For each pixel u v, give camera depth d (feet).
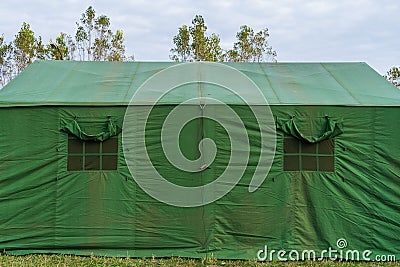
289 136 25.71
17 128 25.31
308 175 25.61
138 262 24.30
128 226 25.49
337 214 25.46
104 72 32.14
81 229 25.40
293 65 34.63
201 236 25.45
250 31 99.76
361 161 25.55
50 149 25.41
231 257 25.07
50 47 94.12
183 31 96.07
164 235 25.48
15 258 24.40
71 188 25.46
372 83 29.99
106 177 25.54
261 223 25.49
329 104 25.62
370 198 25.45
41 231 25.31
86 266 23.31
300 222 25.46
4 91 27.45
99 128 25.54
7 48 93.40
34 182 25.31
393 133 25.46
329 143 25.71
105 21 99.76
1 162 25.20
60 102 25.36
